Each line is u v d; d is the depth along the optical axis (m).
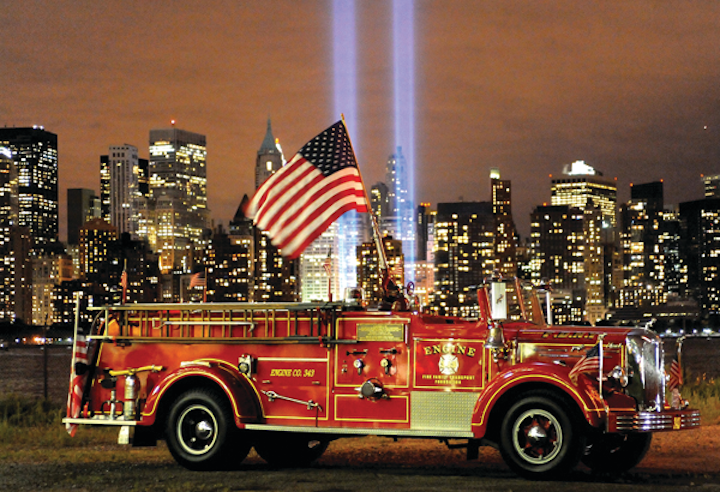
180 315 11.72
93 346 12.03
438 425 10.54
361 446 13.80
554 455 9.98
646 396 10.20
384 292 11.64
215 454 11.10
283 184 13.34
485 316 10.57
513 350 10.51
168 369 11.73
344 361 10.98
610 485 9.71
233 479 10.50
